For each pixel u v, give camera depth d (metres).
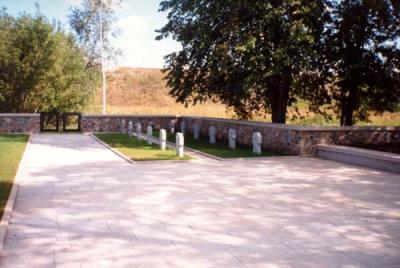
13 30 24.70
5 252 4.63
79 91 26.66
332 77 17.02
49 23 25.23
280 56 14.13
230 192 7.70
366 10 15.30
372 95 17.00
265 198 7.25
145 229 5.48
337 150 11.75
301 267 4.27
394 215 6.21
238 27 14.93
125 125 22.81
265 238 5.16
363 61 15.62
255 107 20.16
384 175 9.54
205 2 15.52
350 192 7.75
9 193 7.31
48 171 9.82
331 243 4.99
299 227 5.61
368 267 4.29
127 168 10.34
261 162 11.48
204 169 10.27
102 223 5.73
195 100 19.03
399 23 15.41
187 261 4.41
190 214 6.21
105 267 4.24
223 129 18.17
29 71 24.22
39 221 5.80
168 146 15.27
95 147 15.07
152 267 4.25
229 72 15.30
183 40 16.73
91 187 8.05
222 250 4.73
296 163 11.36
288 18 14.53
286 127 13.23
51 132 21.88
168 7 17.78
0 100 24.03
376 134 13.66
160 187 8.10
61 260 4.41
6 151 13.26
